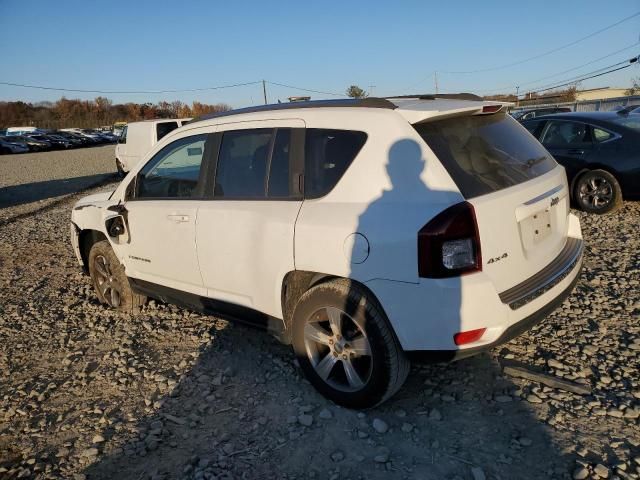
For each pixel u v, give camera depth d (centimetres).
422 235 273
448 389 340
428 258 272
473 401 325
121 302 518
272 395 352
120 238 470
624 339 386
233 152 381
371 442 296
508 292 291
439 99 351
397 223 282
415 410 321
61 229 1024
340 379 333
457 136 308
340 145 321
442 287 271
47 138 4994
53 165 2950
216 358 412
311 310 324
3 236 988
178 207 408
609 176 751
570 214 375
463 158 297
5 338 488
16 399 377
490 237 280
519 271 299
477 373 356
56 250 845
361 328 301
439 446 288
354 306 301
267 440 306
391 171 296
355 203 306
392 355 296
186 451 303
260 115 373
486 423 304
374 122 310
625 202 834
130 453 305
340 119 325
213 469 284
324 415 322
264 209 348
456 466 272
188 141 418
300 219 324
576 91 6388
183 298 429
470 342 278
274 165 353
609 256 571
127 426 333
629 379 335
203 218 385
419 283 276
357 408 323
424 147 289
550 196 325
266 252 343
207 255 387
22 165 3073
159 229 424
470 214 272
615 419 297
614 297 459
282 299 346
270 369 387
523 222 304
